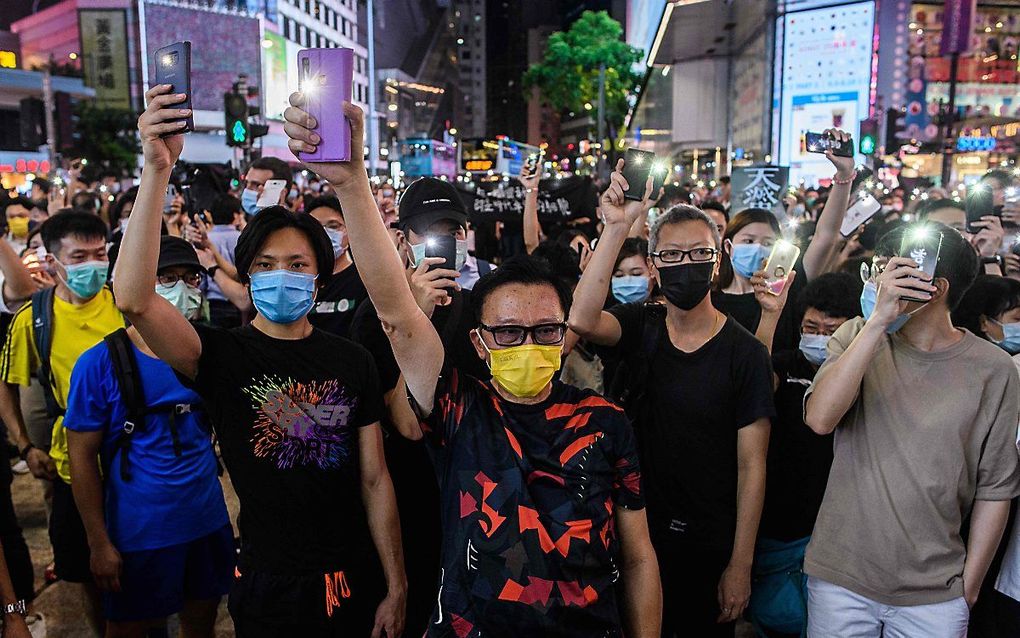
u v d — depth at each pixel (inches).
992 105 940.6
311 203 146.3
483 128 4503.0
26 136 511.8
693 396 98.7
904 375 87.4
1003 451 84.5
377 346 101.7
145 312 78.6
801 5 858.8
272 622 87.0
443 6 3378.4
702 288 95.9
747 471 97.7
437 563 108.6
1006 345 113.8
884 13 866.1
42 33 2121.1
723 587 98.5
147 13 1451.8
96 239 122.7
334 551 89.4
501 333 70.6
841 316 106.1
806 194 507.2
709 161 1368.1
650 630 73.4
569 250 155.3
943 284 84.0
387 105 2456.9
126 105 1747.0
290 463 87.3
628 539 74.7
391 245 67.9
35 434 151.4
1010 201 176.9
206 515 107.0
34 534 174.9
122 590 103.1
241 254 88.8
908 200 385.7
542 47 4087.1
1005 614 92.3
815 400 89.0
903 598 86.5
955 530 86.8
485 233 338.0
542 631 65.4
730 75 1237.1
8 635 83.0
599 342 102.5
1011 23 935.7
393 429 105.7
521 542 66.6
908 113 870.4
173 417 103.2
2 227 176.4
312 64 59.8
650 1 1409.9
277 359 89.1
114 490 102.3
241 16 1573.6
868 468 88.6
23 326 128.6
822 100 864.3
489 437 70.6
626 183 95.3
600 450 70.9
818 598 93.0
